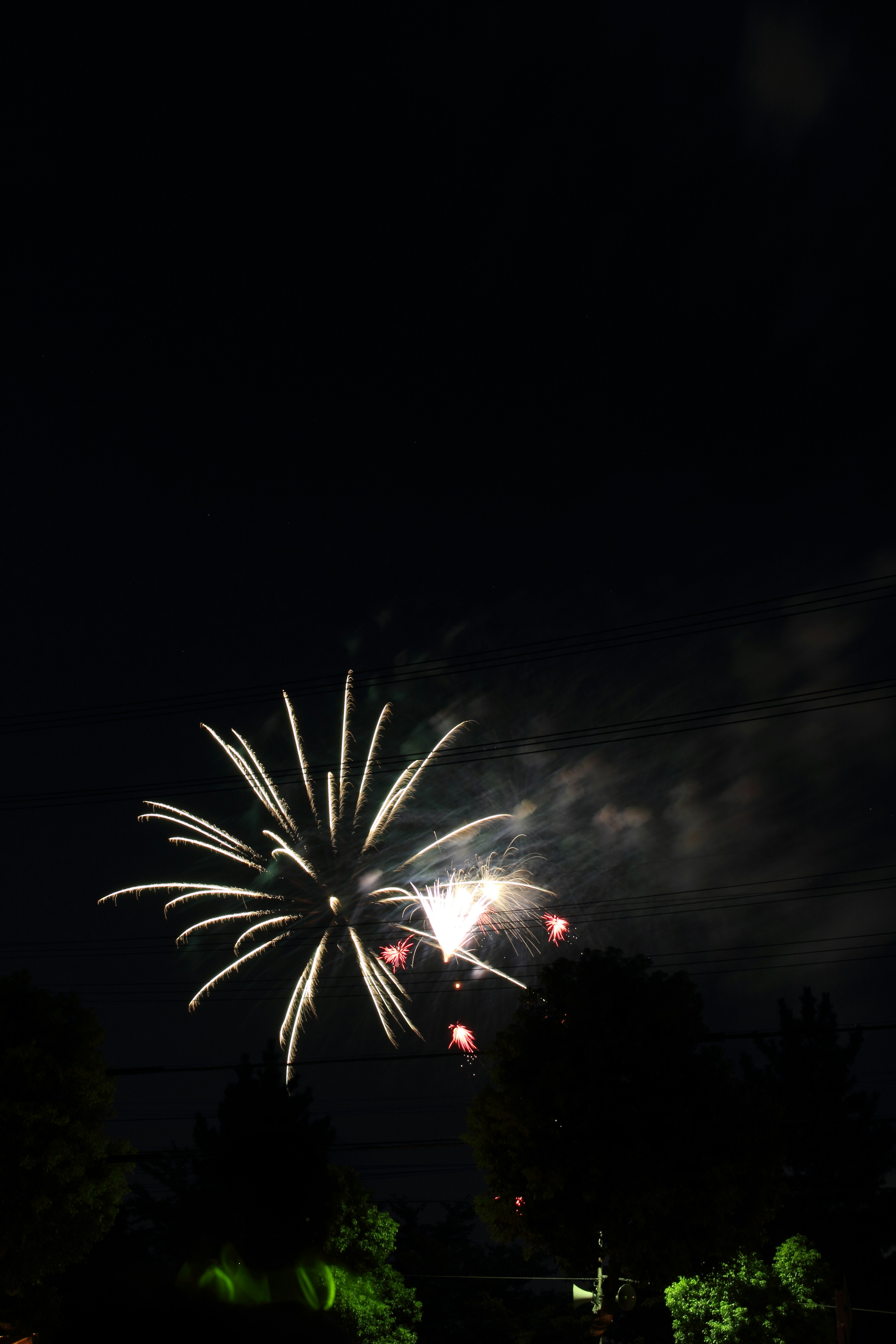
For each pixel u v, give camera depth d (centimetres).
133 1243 3425
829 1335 2902
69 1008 2289
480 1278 4419
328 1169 3047
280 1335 246
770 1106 2436
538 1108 2377
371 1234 3119
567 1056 2411
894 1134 4184
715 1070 2452
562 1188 2316
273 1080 3306
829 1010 4375
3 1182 2017
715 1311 2980
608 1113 2338
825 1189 4053
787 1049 4325
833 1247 3994
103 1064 2291
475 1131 2505
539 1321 4216
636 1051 2405
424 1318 4372
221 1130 3147
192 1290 251
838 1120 4144
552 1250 2369
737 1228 2305
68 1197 2077
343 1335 257
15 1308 2000
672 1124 2322
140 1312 238
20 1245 2005
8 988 2238
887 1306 3888
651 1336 4041
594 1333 2461
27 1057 2116
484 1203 2478
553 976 2553
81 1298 243
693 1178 2281
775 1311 2903
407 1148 2572
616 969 2531
